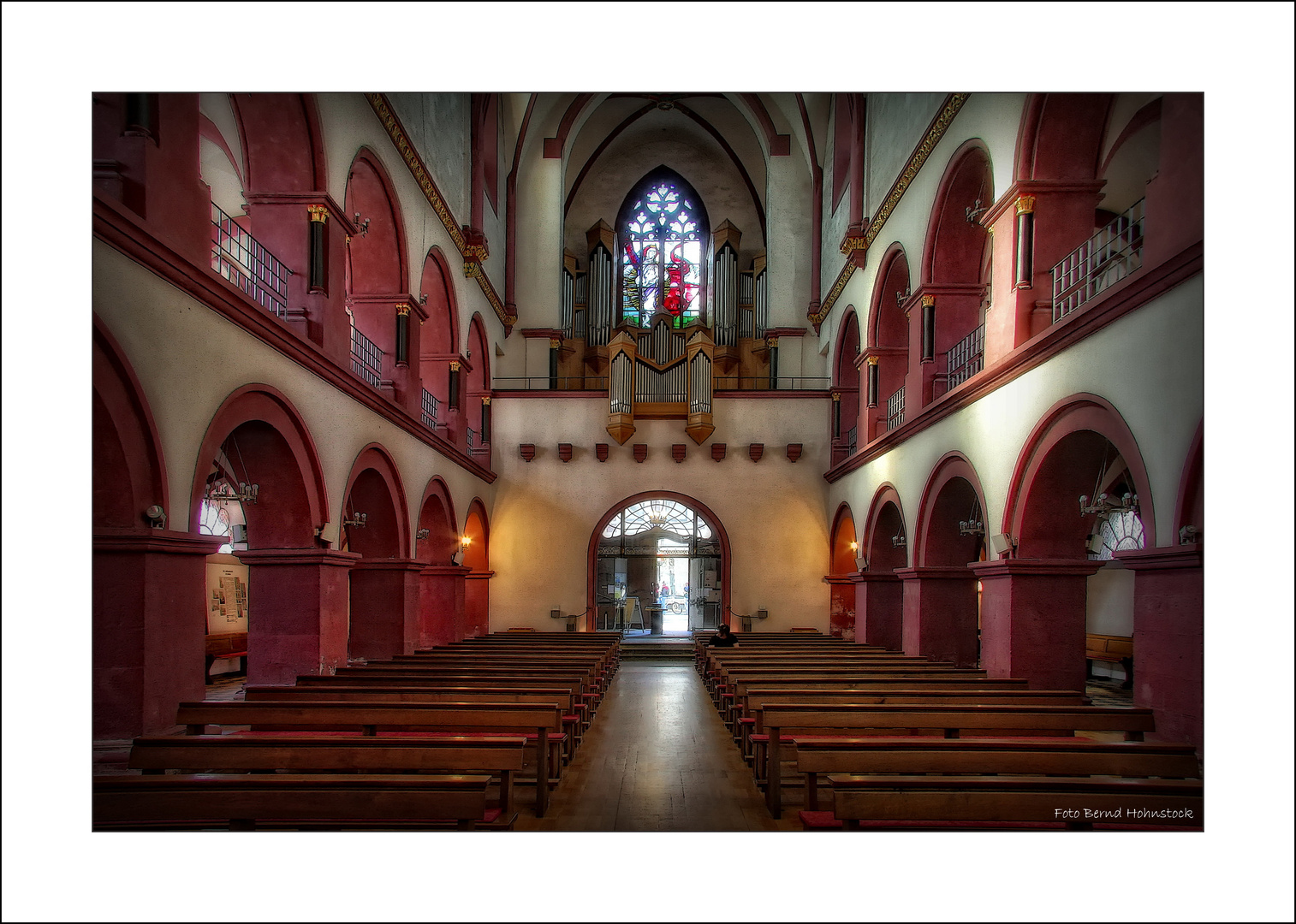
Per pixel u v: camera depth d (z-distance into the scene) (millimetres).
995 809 5070
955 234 13906
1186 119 7102
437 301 17562
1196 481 6945
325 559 10695
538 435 22859
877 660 12227
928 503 14094
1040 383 9906
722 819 6840
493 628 22266
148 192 7219
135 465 7031
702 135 29078
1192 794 5172
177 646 7570
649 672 18672
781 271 25078
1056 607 10391
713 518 22516
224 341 8406
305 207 10820
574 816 6895
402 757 5684
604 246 28109
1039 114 10320
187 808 4992
